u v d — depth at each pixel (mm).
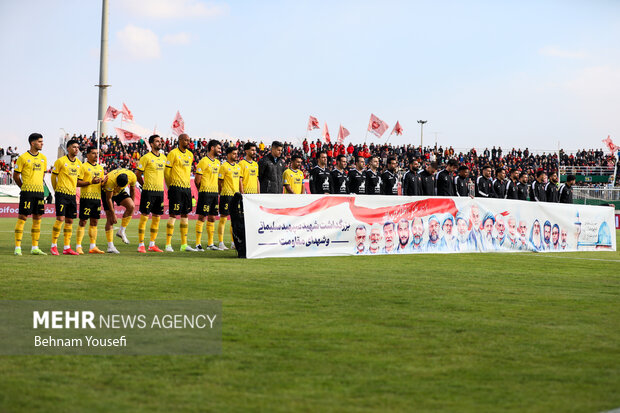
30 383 4074
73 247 14078
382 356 4797
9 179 34688
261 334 5414
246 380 4188
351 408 3695
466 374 4383
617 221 29750
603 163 50562
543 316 6398
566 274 10203
